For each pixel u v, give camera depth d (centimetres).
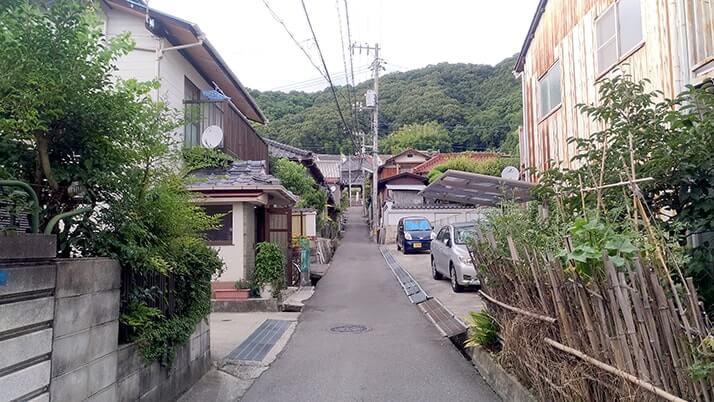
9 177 316
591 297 312
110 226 392
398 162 3859
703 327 267
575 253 306
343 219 4359
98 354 346
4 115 311
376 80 2877
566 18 990
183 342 495
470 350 656
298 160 2347
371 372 587
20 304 266
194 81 1236
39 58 313
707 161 366
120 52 385
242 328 842
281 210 1296
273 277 1053
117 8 1009
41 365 284
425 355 664
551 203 513
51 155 368
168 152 450
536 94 1182
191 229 511
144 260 408
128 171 397
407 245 2142
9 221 297
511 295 486
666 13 633
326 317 951
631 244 294
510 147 3469
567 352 350
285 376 579
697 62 554
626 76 456
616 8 786
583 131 906
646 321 273
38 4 351
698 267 351
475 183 1014
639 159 415
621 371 288
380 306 1062
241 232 1052
